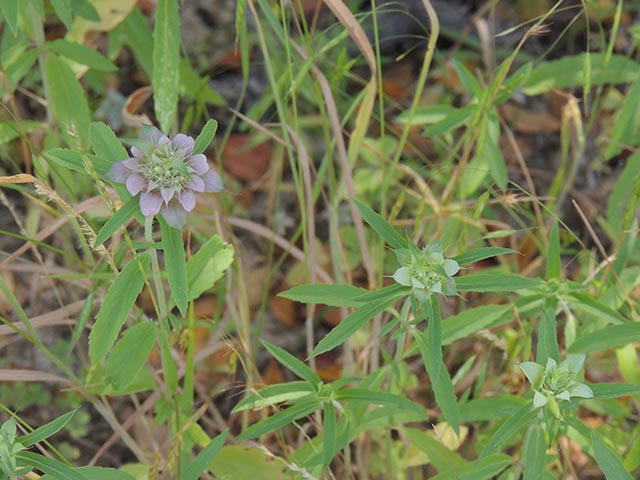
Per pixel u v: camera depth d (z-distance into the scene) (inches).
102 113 46.0
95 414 42.3
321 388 34.5
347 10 36.5
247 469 37.0
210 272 35.6
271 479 36.9
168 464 36.0
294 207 47.0
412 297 32.5
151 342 35.1
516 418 33.3
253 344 43.9
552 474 34.9
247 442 37.6
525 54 51.6
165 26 37.3
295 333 44.5
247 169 47.5
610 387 33.1
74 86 39.3
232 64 50.5
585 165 48.3
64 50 39.1
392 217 38.3
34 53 39.1
